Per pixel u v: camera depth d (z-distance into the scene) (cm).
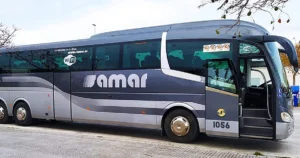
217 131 736
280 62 752
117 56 884
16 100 1094
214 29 766
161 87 804
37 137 863
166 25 846
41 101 1032
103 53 912
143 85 831
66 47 990
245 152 694
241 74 737
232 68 725
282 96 689
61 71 991
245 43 720
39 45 1059
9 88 1111
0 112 1139
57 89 995
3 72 1130
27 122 1074
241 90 722
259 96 763
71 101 965
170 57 801
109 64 898
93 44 936
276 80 696
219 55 742
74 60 968
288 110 692
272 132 690
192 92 763
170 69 796
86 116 936
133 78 848
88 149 708
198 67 762
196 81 761
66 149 707
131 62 859
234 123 717
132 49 862
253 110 729
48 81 1016
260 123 705
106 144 765
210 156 646
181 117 781
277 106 686
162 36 820
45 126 1087
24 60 1079
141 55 845
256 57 710
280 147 750
